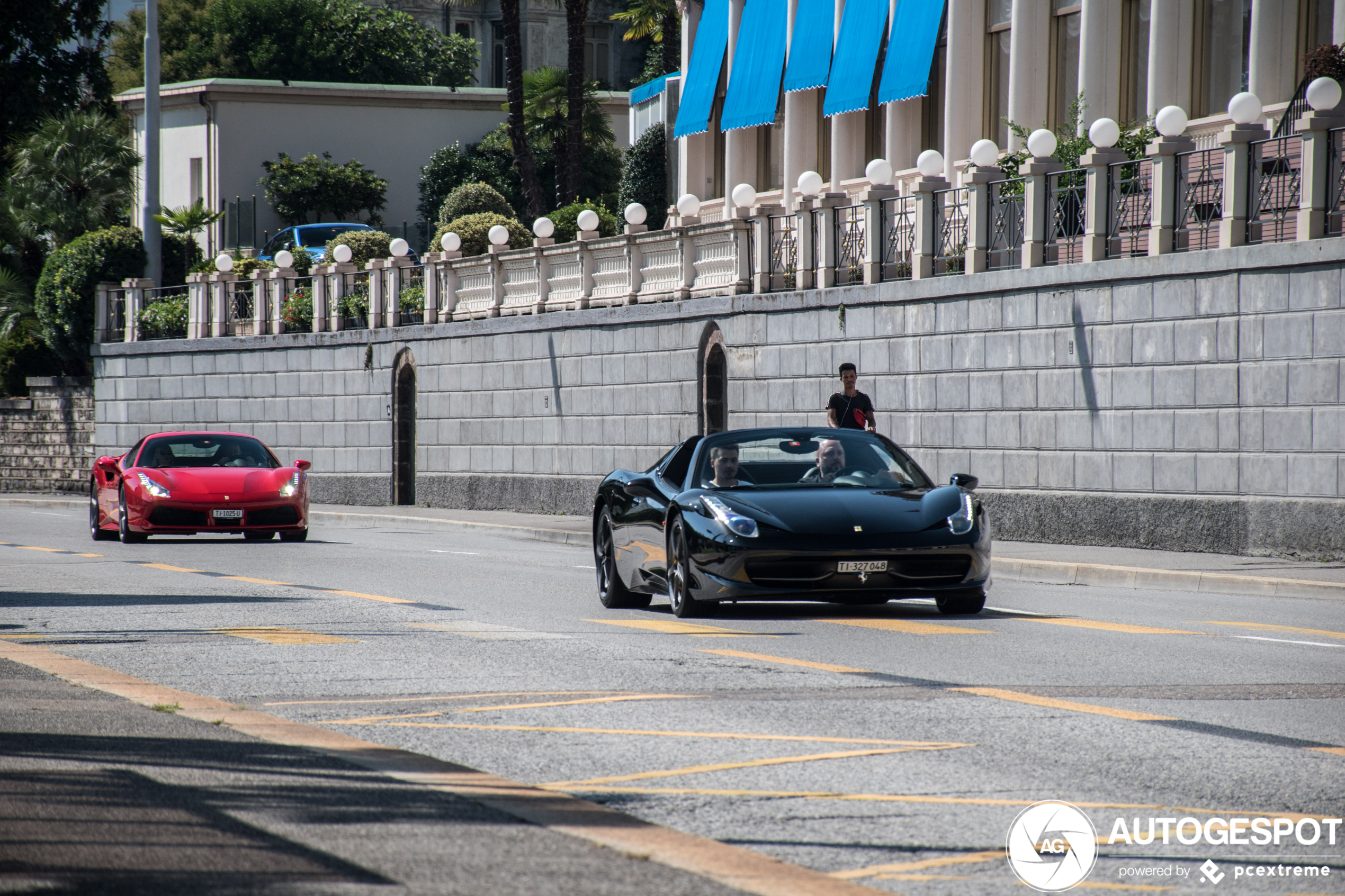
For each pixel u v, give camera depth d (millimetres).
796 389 44719
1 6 81125
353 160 105938
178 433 44125
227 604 24922
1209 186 33812
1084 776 11844
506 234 58406
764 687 16125
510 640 20141
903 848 9836
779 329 45250
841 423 34094
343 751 12539
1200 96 43750
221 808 10484
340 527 53625
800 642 19875
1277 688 16016
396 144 108375
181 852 9320
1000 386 38500
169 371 73062
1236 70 42906
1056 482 37094
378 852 9383
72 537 44375
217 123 104562
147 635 20828
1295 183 32125
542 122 103812
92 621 22406
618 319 51562
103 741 12812
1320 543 31000
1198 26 43625
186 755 12289
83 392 78312
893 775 11891
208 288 72312
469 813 10398
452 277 60719
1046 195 37812
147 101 76875
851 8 54875
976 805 10961
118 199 87312
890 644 19641
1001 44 49875
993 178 39344
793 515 22234
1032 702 15133
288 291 68812
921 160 41500
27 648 18812
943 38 52031
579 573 31922
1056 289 36969
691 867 9086
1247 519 32500
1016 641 19906
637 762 12438
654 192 84125
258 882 8695
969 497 23250
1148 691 15836
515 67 95312
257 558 35594
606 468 52531
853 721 14141
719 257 47906
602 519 25859
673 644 19766
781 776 11867
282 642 20016
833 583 21875
